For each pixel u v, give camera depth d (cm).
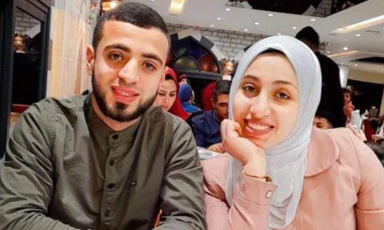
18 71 202
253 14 800
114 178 86
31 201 78
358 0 602
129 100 79
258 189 76
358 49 1170
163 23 82
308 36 200
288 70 77
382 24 732
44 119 86
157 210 93
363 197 92
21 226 75
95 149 86
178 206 84
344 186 89
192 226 81
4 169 82
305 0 673
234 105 83
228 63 1073
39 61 234
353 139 96
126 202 88
